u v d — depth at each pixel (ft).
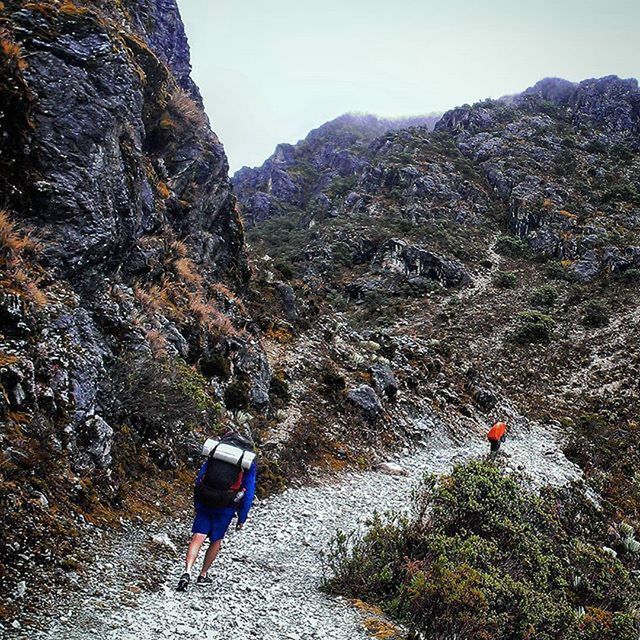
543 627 23.38
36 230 31.14
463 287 223.51
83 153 34.58
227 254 68.13
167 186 56.18
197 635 16.37
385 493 42.68
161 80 56.75
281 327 70.69
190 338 46.03
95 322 33.53
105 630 15.34
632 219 272.92
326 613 20.77
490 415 83.66
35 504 19.58
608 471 75.51
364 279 231.50
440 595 21.24
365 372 66.85
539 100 486.38
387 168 335.06
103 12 56.13
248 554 25.58
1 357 22.93
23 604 15.39
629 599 32.55
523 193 302.45
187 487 31.09
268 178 511.81
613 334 168.76
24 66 32.94
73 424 24.79
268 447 42.50
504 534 30.50
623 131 430.20
